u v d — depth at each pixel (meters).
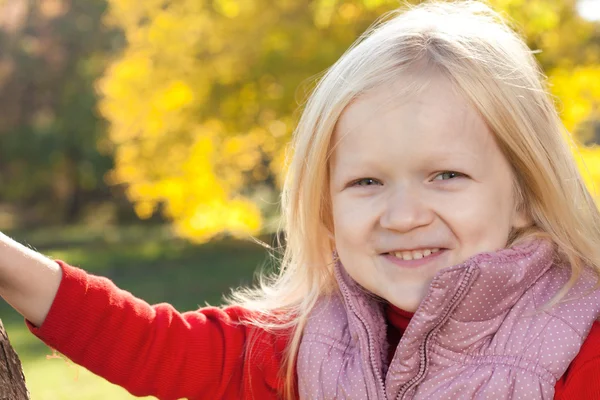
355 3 11.22
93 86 25.20
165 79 15.06
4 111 26.25
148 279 13.58
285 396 1.90
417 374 1.70
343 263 1.79
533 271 1.72
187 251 18.05
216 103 14.70
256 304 2.01
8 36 26.19
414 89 1.67
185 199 16.75
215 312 1.96
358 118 1.71
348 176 1.74
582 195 1.86
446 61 1.69
